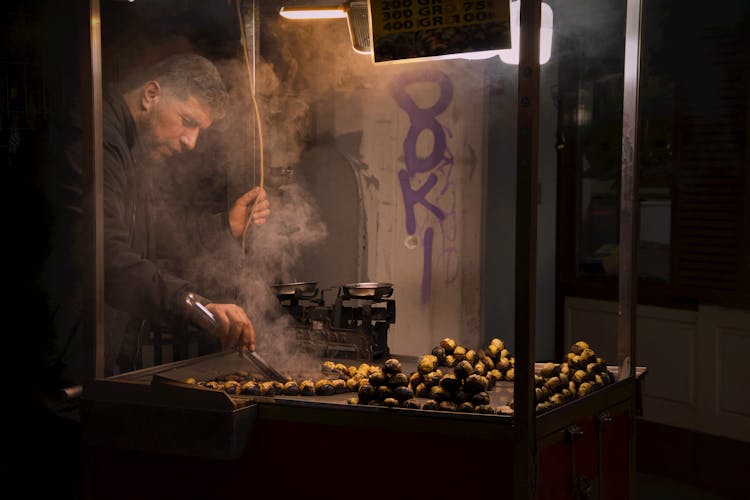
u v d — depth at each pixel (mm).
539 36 1623
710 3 4059
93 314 1947
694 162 4176
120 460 1951
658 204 4398
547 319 4852
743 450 4012
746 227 3988
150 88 2484
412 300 3709
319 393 1936
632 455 2287
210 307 2080
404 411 1739
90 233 1933
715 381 4141
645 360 4449
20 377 2287
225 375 2127
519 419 1650
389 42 1925
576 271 4777
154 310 2121
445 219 3754
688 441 4250
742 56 3967
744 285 4000
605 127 4594
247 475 1861
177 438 1807
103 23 2678
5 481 2271
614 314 4535
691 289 4219
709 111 4105
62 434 2268
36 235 2289
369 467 1771
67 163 2262
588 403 1985
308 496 1819
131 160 2408
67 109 2307
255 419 1852
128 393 1866
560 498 1832
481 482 1691
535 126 1629
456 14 1869
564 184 4762
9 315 2275
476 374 1857
